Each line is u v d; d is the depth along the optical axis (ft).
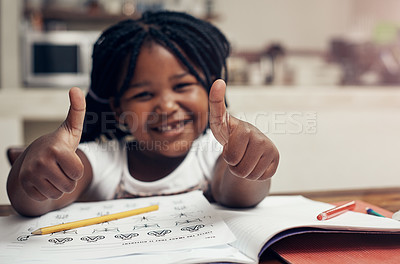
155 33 1.59
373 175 5.29
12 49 6.36
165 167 1.77
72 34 6.27
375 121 5.80
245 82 6.64
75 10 6.84
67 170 1.00
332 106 5.98
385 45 6.82
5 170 4.96
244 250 1.00
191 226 1.14
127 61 1.60
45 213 1.34
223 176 1.44
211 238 1.04
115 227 1.16
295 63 8.14
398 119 5.84
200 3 7.23
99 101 1.79
